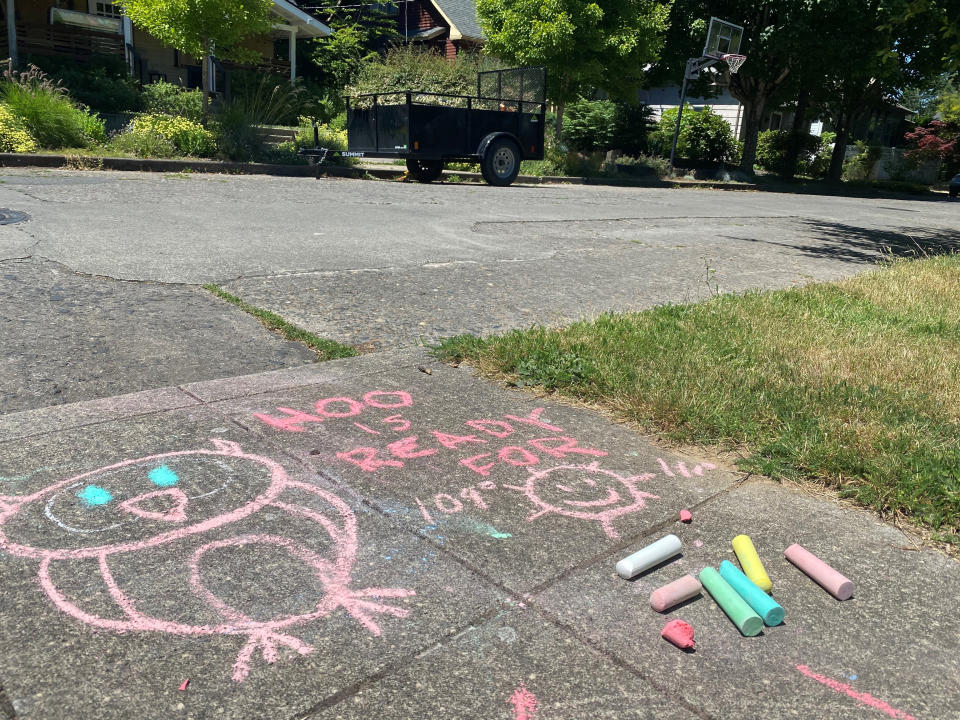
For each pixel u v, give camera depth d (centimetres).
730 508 262
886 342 452
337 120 2330
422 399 345
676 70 2589
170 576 204
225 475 261
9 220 704
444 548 225
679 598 202
